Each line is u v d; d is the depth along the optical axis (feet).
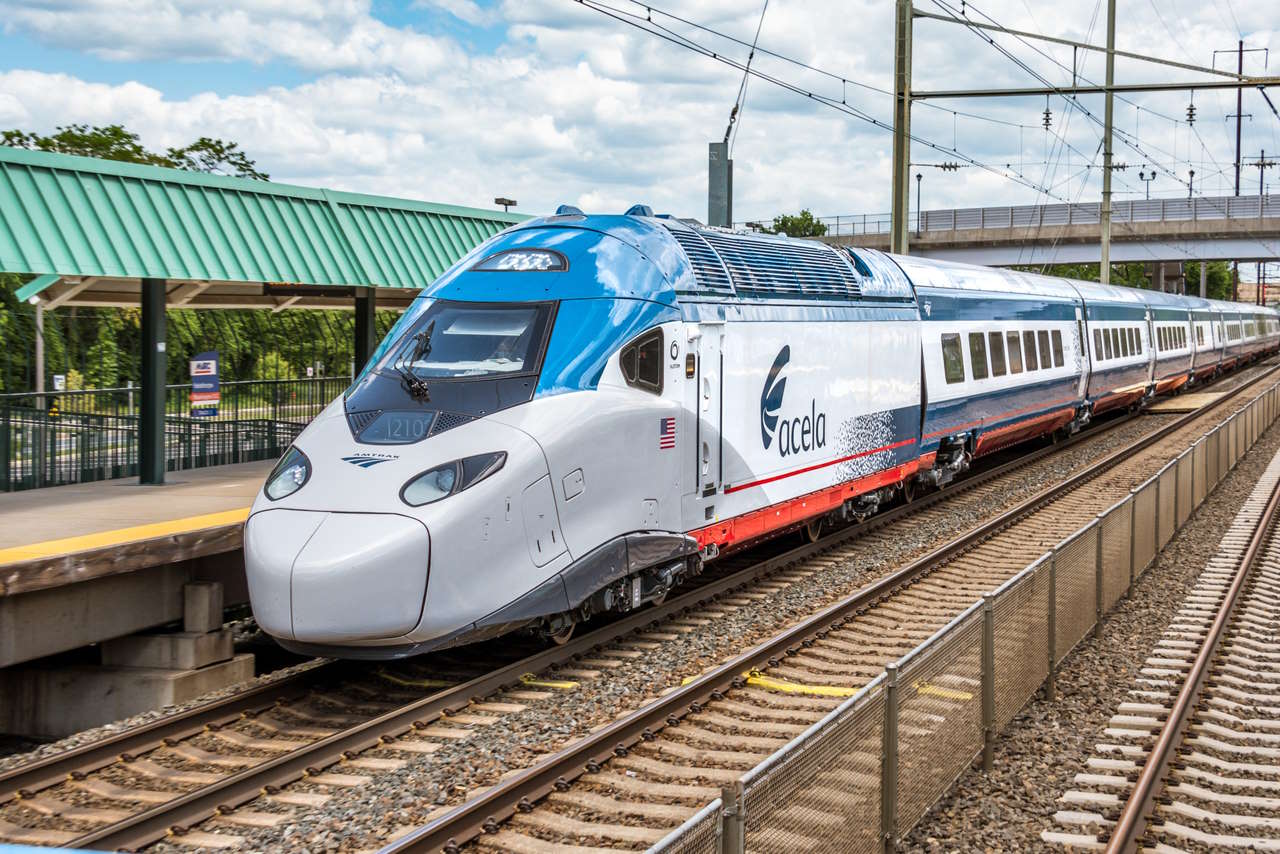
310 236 48.83
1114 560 39.32
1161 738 25.95
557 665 32.48
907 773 21.47
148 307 44.14
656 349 34.53
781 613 38.42
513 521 29.30
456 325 33.01
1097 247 180.65
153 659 34.01
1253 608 40.34
